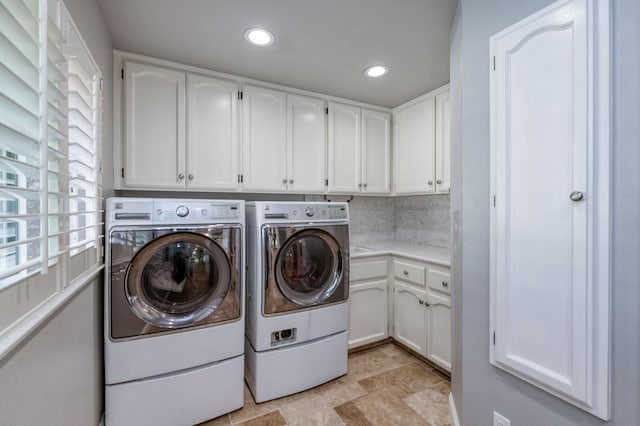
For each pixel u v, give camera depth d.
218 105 2.13
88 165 1.24
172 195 2.25
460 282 1.43
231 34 1.70
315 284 2.02
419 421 1.68
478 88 1.25
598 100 0.88
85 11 1.24
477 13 1.25
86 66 1.21
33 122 0.72
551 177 0.99
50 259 0.84
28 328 0.71
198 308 1.64
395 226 3.30
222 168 2.14
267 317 1.81
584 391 0.91
